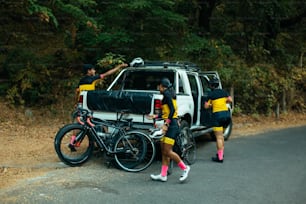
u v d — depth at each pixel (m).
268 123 13.11
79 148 7.20
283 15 17.02
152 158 6.25
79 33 12.20
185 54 13.06
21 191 4.93
